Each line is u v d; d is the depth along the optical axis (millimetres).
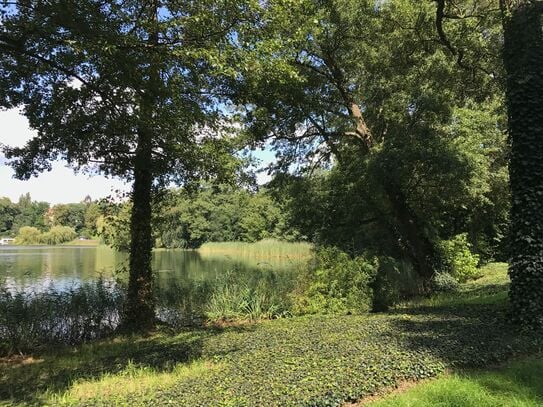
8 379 7598
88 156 11414
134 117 7590
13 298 11305
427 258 18109
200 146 10703
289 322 11227
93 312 11719
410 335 7480
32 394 6266
